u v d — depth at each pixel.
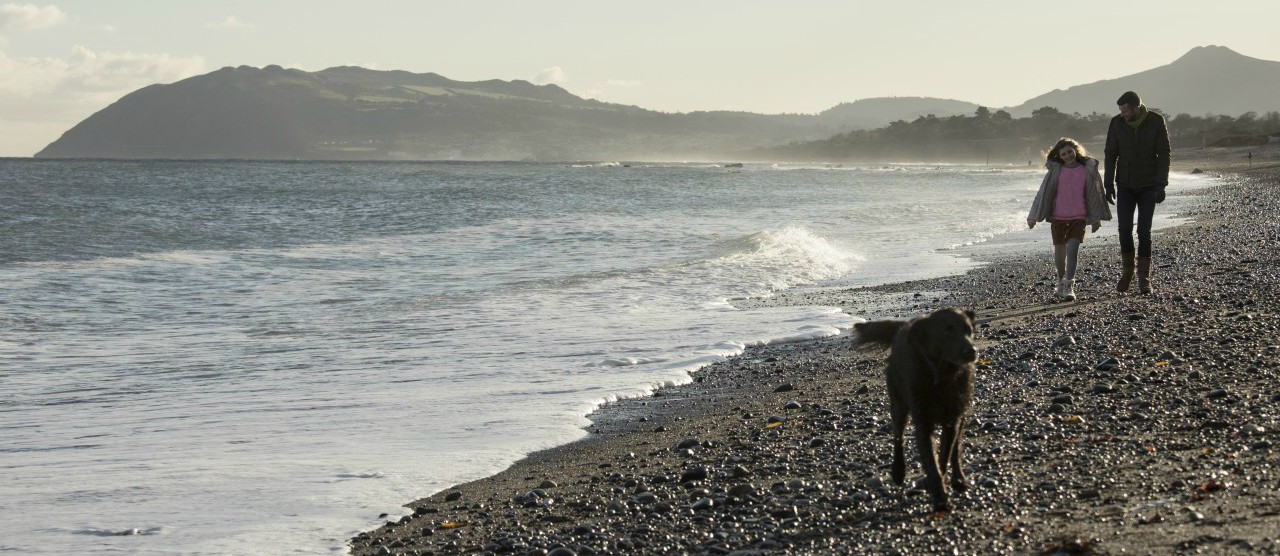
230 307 15.14
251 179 76.56
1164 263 16.53
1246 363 8.13
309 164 166.62
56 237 25.27
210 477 6.87
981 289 15.30
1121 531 4.44
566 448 7.57
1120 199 12.94
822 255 21.45
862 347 5.95
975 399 7.84
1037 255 20.62
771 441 7.25
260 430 8.21
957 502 5.29
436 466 7.10
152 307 15.09
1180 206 35.84
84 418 8.71
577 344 11.95
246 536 5.70
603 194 54.94
